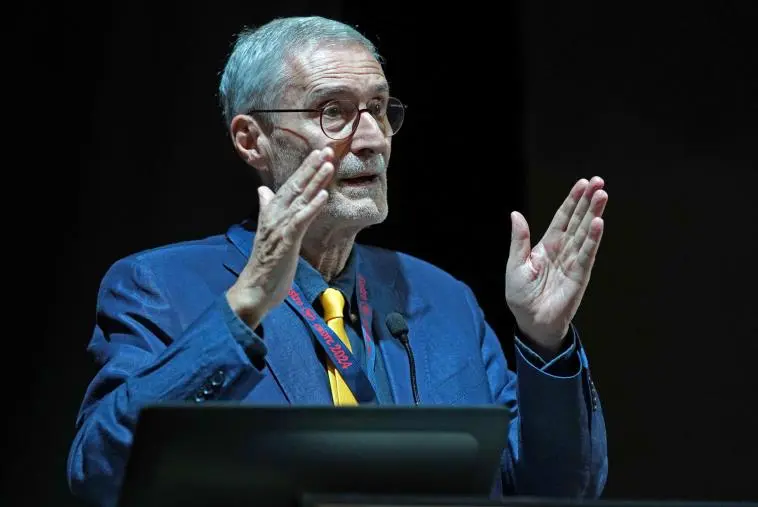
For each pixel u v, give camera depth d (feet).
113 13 33.32
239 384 17.70
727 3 36.86
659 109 36.68
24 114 32.48
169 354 18.04
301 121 21.97
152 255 22.07
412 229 36.06
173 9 33.73
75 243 32.42
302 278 21.67
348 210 21.36
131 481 13.83
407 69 36.42
